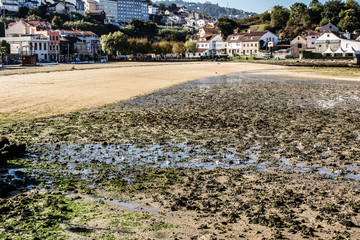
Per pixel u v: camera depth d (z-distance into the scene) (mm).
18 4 184250
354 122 24156
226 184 12594
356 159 15844
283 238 8867
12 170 13672
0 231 8898
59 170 13836
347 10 167375
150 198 11312
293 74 69938
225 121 24125
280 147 17703
